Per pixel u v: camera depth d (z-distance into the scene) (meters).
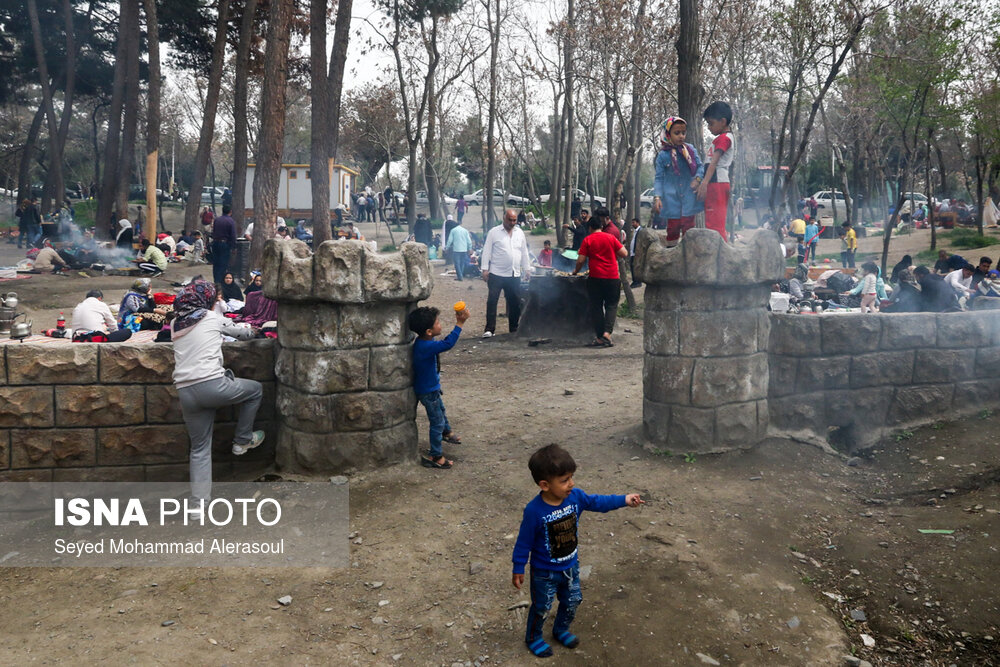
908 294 11.66
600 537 4.78
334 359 5.52
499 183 48.31
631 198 24.98
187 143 56.22
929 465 6.02
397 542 4.75
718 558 4.50
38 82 35.06
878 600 4.19
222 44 25.80
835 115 32.06
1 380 5.41
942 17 15.19
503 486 5.57
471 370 9.52
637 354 10.22
